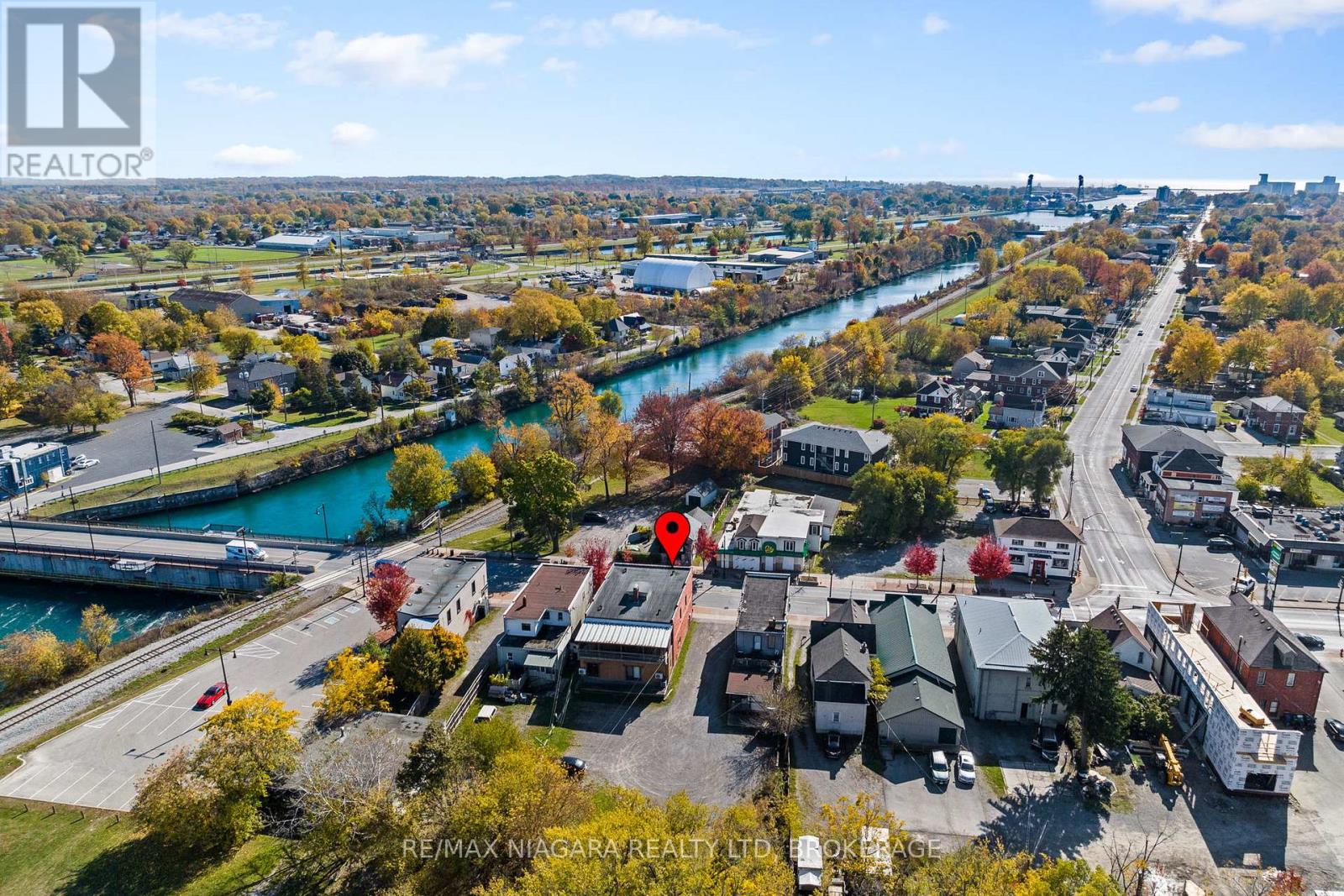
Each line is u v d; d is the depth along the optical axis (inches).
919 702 3097.9
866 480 4840.1
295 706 3346.5
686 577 3900.1
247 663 3698.3
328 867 2507.4
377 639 3772.1
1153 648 3651.6
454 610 3804.1
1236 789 2856.8
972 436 6058.1
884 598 4055.1
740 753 3090.6
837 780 2940.5
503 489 4795.8
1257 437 6727.4
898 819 2738.7
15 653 3698.3
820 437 5826.8
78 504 5580.7
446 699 3403.1
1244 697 3016.7
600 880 1984.5
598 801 2807.6
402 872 2345.0
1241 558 4640.8
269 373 7795.3
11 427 6943.9
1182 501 5039.4
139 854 2635.3
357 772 2603.3
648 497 5620.1
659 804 2807.6
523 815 2343.8
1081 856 2593.5
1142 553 4717.0
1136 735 3107.8
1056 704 3211.1
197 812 2583.7
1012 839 2662.4
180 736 3230.8
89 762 3093.0
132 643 4001.0
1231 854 2610.7
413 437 7126.0
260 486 6087.6
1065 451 5108.3
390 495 6013.8
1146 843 2635.3
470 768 2615.7
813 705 3240.7
